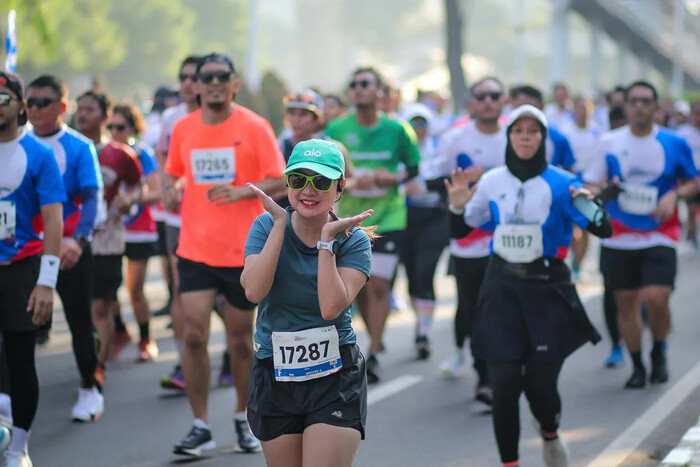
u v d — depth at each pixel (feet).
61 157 59.67
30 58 424.46
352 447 37.65
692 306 105.70
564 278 49.26
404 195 83.76
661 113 125.70
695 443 49.70
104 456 56.39
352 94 76.64
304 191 36.78
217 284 56.24
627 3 509.35
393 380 74.79
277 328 37.91
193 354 55.67
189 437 55.98
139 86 606.14
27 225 50.83
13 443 50.80
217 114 56.85
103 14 521.65
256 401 38.34
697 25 566.77
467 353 83.61
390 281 75.51
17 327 50.39
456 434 60.90
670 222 71.61
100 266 70.95
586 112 128.98
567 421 63.41
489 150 70.64
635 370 72.18
